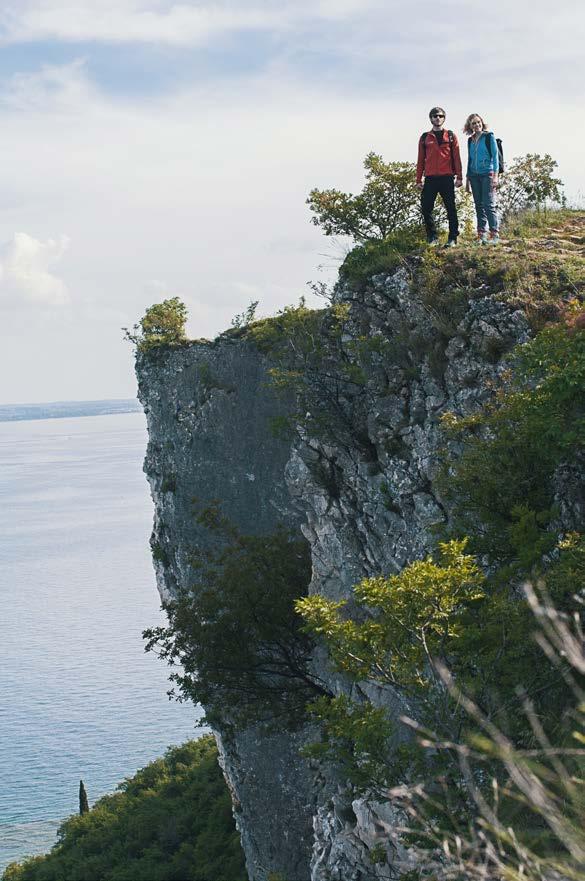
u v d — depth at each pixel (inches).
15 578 7007.9
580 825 205.9
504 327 755.4
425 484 791.7
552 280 773.3
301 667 1168.8
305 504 922.7
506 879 219.0
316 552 925.8
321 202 1051.3
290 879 1339.8
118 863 2158.0
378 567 842.2
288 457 1392.7
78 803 3193.9
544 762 292.0
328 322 924.6
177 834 2132.1
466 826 388.5
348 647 489.1
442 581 462.0
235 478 1462.8
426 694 471.2
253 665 1139.9
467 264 823.1
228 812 2060.8
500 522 580.4
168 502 1557.6
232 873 1860.2
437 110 851.4
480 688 458.3
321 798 1263.5
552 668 425.7
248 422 1438.2
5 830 3068.4
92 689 4320.9
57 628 5487.2
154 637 1192.8
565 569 461.1
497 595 492.4
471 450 613.3
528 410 570.6
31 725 3937.0
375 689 839.1
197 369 1512.1
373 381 850.1
